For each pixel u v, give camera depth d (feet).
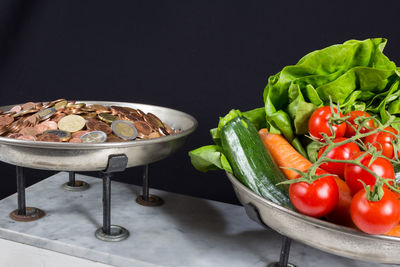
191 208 3.71
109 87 5.15
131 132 3.19
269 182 2.58
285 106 3.22
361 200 2.05
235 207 3.77
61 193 3.88
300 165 2.78
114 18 4.98
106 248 2.99
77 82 5.26
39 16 5.27
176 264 2.85
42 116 3.33
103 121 3.29
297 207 2.24
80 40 5.16
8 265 3.24
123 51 5.01
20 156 2.75
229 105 4.74
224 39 4.64
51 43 5.28
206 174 4.90
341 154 2.39
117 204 3.69
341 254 2.22
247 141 2.69
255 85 4.62
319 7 4.32
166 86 4.92
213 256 2.97
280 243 3.20
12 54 5.45
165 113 3.83
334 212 2.34
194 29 4.72
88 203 3.71
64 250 3.03
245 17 4.53
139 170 5.15
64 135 3.01
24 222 3.29
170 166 5.02
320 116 2.68
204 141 4.88
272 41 4.50
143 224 3.36
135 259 2.87
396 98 3.03
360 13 4.23
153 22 4.84
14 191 5.56
